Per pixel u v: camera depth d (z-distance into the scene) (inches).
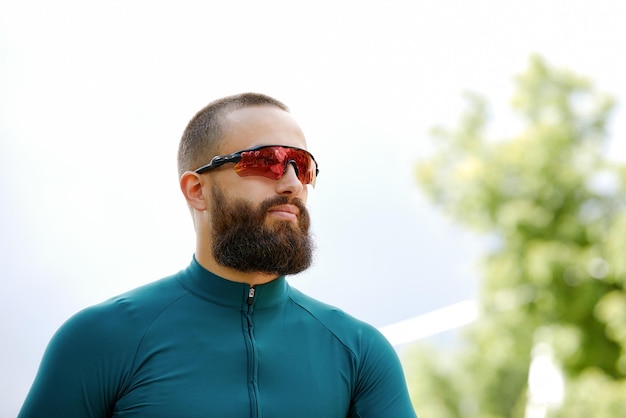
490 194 359.3
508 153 359.9
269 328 89.2
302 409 84.5
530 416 344.8
